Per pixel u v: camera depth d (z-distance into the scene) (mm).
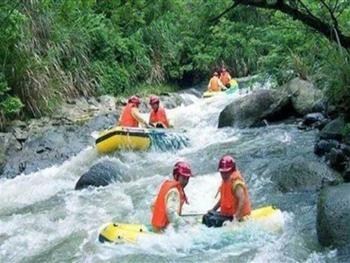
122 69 19062
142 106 17203
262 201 8156
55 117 14469
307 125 11641
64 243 7492
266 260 6367
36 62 14672
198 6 11188
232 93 18844
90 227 7977
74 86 16719
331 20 9180
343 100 9977
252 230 7004
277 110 12523
